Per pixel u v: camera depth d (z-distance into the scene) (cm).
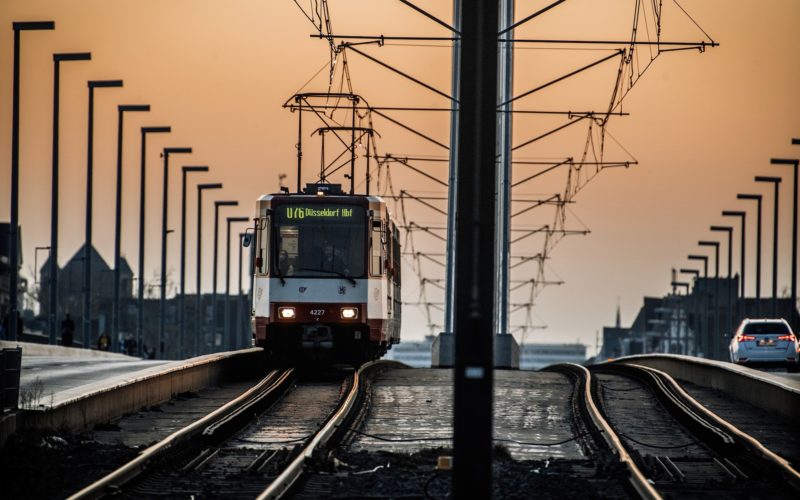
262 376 10931
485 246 4031
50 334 16575
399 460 5478
